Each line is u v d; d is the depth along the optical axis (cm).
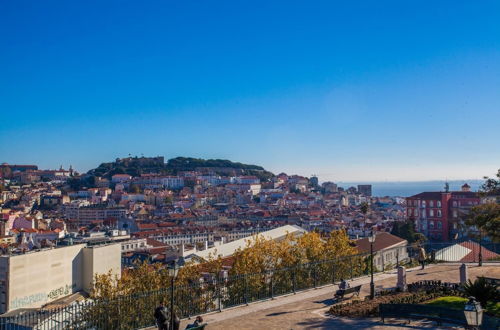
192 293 2794
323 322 2389
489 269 3675
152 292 2592
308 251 5053
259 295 3203
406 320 2309
